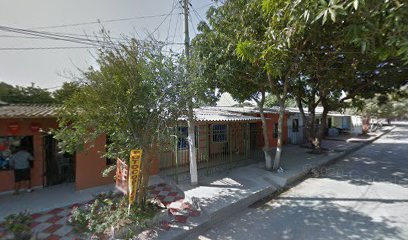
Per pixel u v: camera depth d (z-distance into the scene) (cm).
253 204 661
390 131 3103
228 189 732
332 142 1972
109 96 459
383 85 1185
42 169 757
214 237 473
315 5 321
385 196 690
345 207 612
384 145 1809
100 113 475
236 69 816
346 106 1451
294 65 788
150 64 485
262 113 1013
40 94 1584
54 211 574
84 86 479
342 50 716
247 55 548
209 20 829
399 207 604
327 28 558
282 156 1325
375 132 2783
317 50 718
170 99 514
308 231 485
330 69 880
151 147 530
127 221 460
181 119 636
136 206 509
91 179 730
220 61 854
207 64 807
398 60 805
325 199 679
